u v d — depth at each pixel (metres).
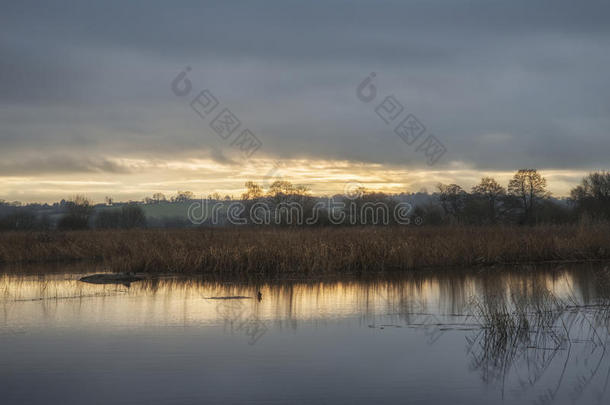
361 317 14.53
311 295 18.06
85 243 31.94
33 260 29.67
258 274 23.42
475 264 26.83
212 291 18.88
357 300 17.09
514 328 12.91
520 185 63.09
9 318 14.35
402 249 25.59
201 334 12.67
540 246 28.95
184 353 11.15
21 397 8.77
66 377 9.70
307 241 26.31
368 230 34.91
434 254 26.23
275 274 23.45
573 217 58.88
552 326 13.24
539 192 62.53
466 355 10.98
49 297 17.50
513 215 62.72
